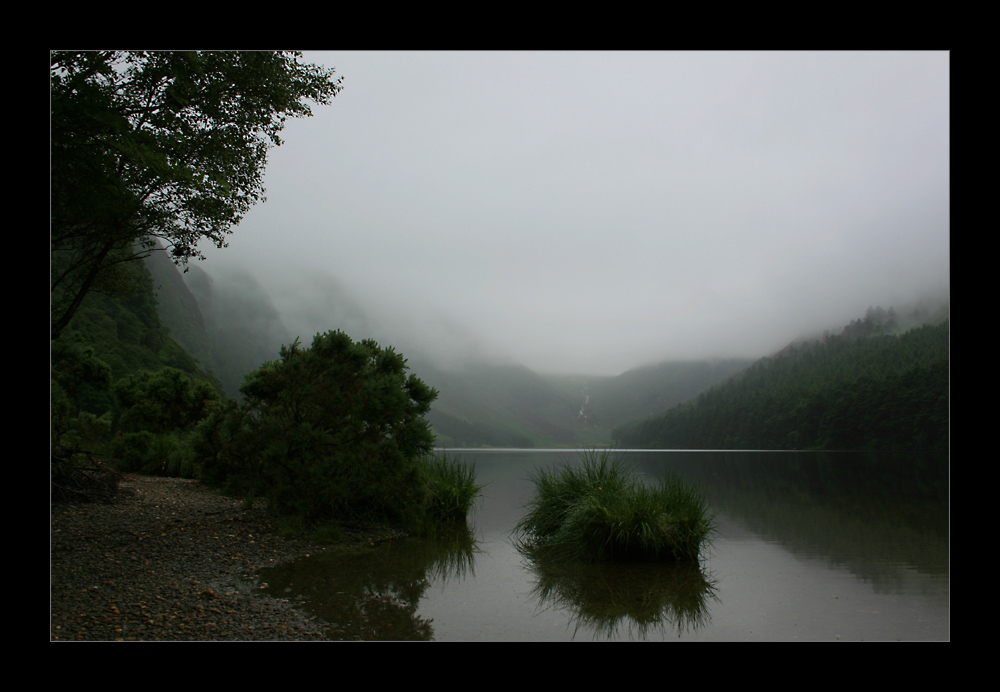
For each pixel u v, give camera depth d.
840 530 8.43
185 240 7.48
